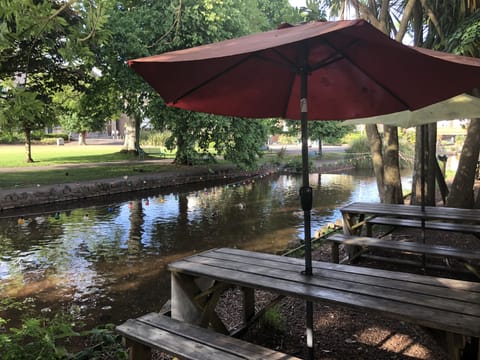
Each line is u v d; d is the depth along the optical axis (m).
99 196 13.55
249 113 3.25
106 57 13.33
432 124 7.98
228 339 2.33
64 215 10.72
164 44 13.14
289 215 10.62
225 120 14.70
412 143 22.64
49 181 14.24
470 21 6.32
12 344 2.76
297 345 3.16
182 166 20.59
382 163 8.23
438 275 4.63
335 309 3.77
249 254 3.30
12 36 2.51
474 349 2.29
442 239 6.05
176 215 10.73
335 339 3.21
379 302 2.21
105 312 4.79
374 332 3.29
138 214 10.86
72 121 30.75
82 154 26.91
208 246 7.77
